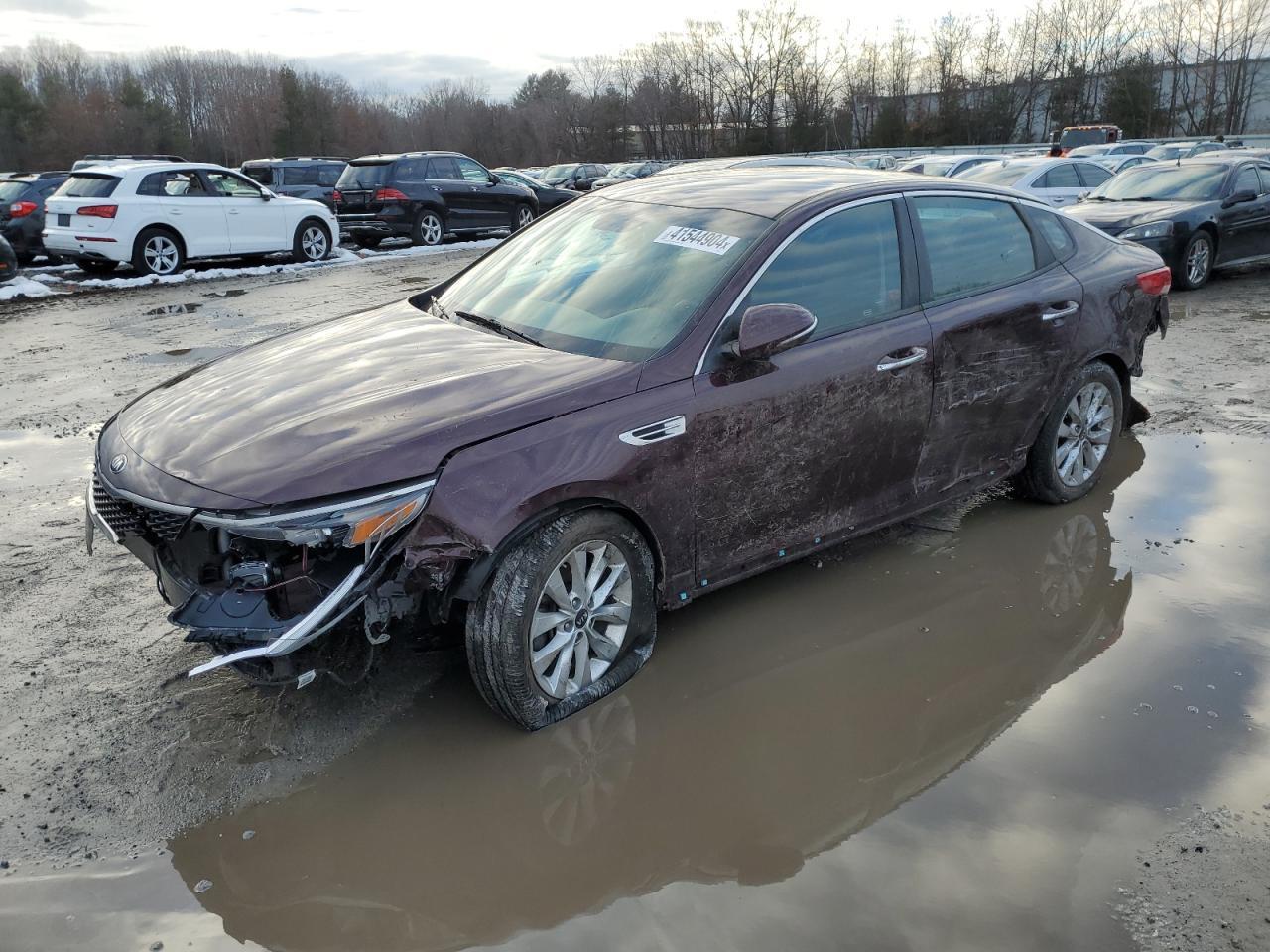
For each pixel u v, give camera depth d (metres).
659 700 3.36
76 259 14.68
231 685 3.43
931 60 61.56
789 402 3.60
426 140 83.25
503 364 3.42
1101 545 4.51
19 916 2.42
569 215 4.52
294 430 3.02
